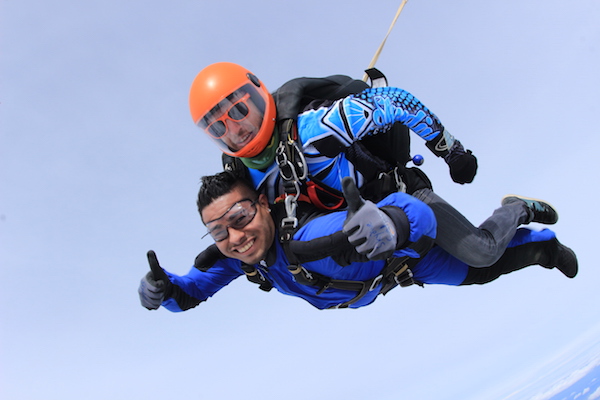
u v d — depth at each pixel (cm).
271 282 423
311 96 392
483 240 398
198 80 378
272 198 390
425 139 403
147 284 416
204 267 463
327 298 417
